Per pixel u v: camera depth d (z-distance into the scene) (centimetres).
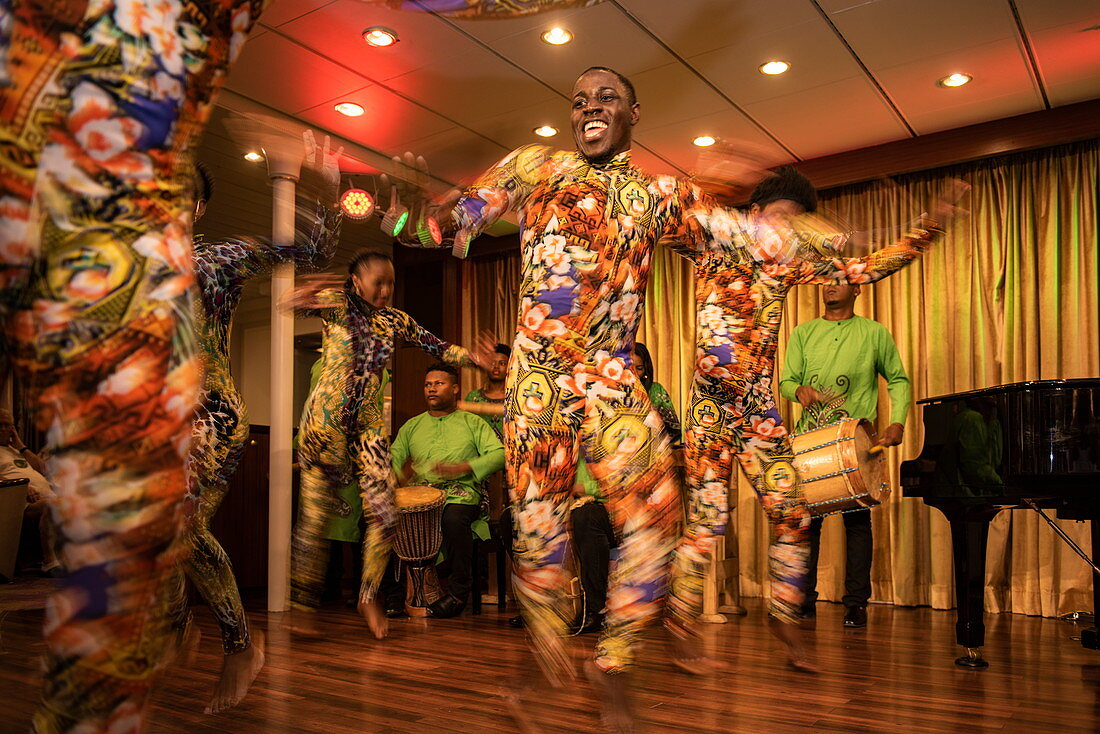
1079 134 507
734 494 507
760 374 265
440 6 92
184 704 235
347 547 665
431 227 193
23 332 61
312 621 380
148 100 64
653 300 668
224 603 220
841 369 468
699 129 545
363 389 339
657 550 179
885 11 402
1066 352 515
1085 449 287
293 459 591
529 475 178
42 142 61
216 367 217
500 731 207
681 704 236
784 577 279
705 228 223
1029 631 420
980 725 214
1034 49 440
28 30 60
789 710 229
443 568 492
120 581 59
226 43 71
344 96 496
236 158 589
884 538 553
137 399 61
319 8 398
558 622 178
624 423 181
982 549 311
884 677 279
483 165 614
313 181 246
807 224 262
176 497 63
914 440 552
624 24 413
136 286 62
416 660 315
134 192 63
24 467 498
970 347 543
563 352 181
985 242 545
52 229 60
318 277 293
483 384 735
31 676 275
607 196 189
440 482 483
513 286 741
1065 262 520
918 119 530
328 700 244
